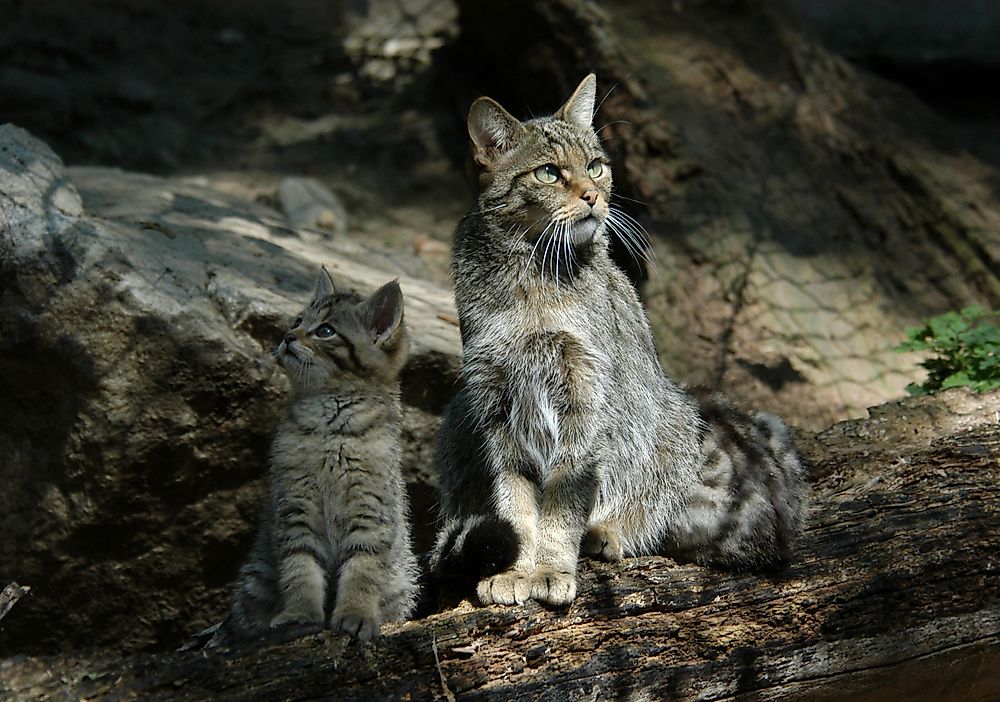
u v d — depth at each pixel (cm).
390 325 901
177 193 1419
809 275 1572
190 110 2128
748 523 897
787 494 919
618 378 913
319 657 762
